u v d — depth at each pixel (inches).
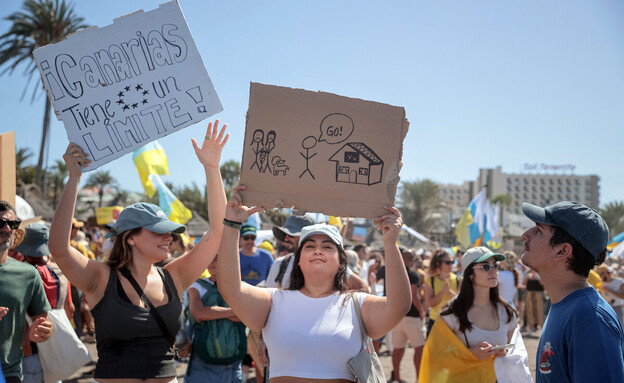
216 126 131.3
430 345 184.2
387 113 120.2
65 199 121.2
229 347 200.8
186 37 130.2
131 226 126.5
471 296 183.0
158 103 128.6
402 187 2908.5
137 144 127.3
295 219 243.4
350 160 118.6
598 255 98.3
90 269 125.0
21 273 157.3
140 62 128.5
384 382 117.9
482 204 841.5
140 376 121.8
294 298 119.9
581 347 89.5
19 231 179.2
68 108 125.0
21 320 156.3
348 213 117.8
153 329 124.5
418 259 500.4
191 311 202.4
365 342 118.1
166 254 129.9
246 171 116.8
